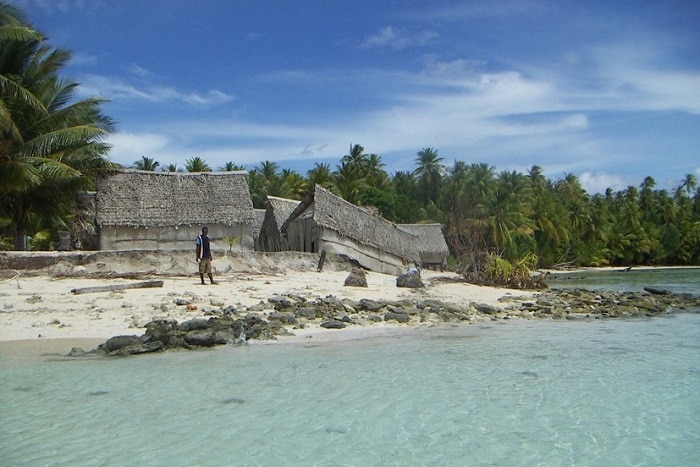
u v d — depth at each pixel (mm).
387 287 21250
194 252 22625
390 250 30859
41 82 28062
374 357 10781
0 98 24688
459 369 9977
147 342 11016
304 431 6824
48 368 9602
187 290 17188
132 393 8242
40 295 15750
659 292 25125
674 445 6547
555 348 12008
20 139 25422
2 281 18266
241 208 29516
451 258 48688
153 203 28484
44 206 29922
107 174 29062
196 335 11375
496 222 56000
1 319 13023
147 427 6906
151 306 14484
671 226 83500
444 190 67250
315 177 60438
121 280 19234
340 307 15625
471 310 17359
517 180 69875
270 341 12094
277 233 34594
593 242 76062
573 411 7711
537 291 25297
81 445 6332
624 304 20281
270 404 7824
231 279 20750
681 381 9312
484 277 27328
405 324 14609
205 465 5828
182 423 7047
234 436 6641
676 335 13922
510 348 11914
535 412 7648
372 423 7137
